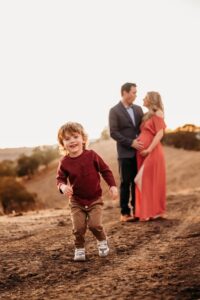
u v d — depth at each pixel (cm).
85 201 526
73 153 525
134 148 846
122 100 866
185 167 4747
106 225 793
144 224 776
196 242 578
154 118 838
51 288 417
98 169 538
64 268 488
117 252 555
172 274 432
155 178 828
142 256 524
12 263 516
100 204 535
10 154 7012
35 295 398
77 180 520
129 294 379
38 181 6009
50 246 607
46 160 6850
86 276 452
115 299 369
